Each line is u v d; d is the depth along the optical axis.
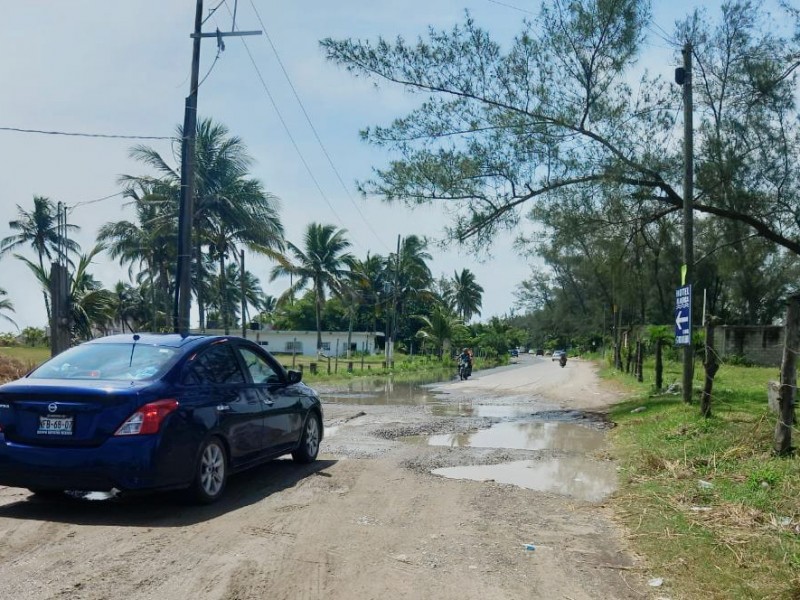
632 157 16.56
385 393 23.61
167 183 32.44
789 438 8.32
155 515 6.19
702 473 8.25
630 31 15.59
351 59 15.99
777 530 5.88
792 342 8.33
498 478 8.59
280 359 53.94
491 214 16.95
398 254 56.03
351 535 5.71
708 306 43.44
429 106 16.12
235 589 4.43
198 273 34.62
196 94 15.96
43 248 51.69
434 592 4.52
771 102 17.00
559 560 5.29
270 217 33.94
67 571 4.68
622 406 16.91
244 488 7.43
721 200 17.55
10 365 19.05
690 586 4.74
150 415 5.96
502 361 63.91
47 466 5.86
